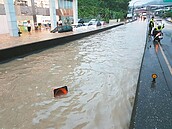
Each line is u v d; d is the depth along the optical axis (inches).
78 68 292.4
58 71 279.3
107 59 346.3
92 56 380.5
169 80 171.8
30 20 941.8
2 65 320.5
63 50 465.7
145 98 133.4
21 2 902.4
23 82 233.0
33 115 154.1
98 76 249.0
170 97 134.6
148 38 543.5
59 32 810.8
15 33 641.6
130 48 459.8
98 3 2239.2
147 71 201.3
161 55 297.4
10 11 615.2
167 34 655.8
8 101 180.2
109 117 145.6
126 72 258.8
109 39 676.1
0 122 144.9
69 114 154.1
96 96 186.1
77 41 642.8
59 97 187.2
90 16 1806.1
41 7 1023.6
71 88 209.9
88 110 159.0
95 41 634.2
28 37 601.3
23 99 184.1
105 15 2108.8
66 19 1202.0
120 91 194.1
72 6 1227.9
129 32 952.9
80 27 1069.1
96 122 140.3
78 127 135.6
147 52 324.8
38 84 225.0
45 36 634.8
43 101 179.2
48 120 146.6
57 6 1102.4
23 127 138.0
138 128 97.8
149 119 105.7
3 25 748.6
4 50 346.3
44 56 392.8
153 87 154.0
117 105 163.6
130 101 169.0
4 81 237.8
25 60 357.1
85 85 218.1
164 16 2815.0
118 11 2689.5
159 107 119.6
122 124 134.7
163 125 99.7
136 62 313.0
